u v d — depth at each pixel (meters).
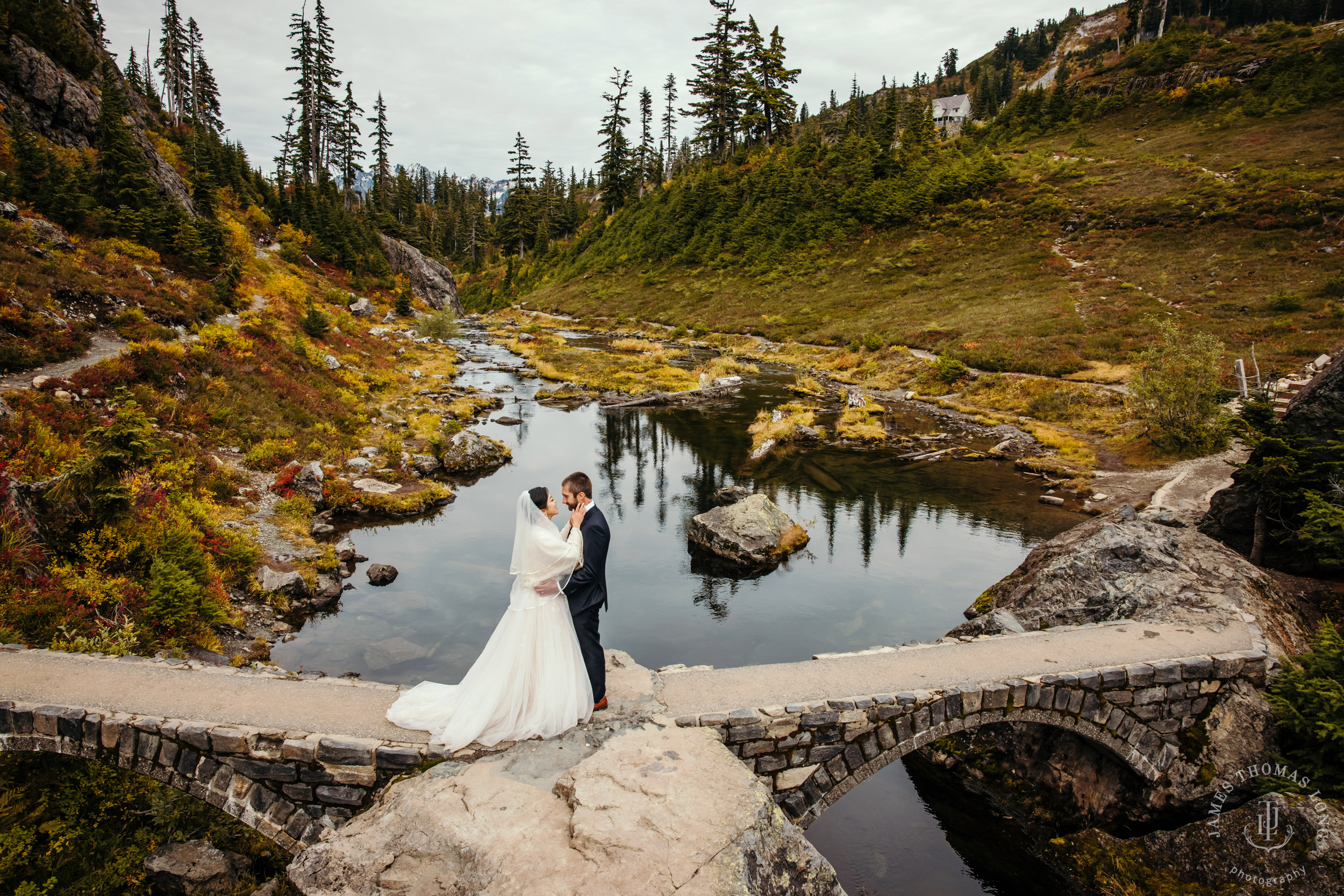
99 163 35.12
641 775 5.40
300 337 33.12
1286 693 7.82
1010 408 33.94
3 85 37.47
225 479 17.02
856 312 61.41
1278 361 29.33
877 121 96.75
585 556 6.25
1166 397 24.58
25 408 14.42
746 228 84.69
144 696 6.76
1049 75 175.88
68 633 9.10
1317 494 10.62
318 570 14.62
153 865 6.84
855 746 7.01
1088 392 32.28
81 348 19.62
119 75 55.19
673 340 65.88
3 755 7.23
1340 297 36.62
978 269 62.00
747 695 7.16
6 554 9.75
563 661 6.12
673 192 98.19
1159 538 11.06
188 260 34.06
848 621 14.05
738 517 17.97
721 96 99.12
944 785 9.80
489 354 54.72
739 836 4.74
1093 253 57.81
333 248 63.78
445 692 6.71
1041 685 7.59
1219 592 9.84
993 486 22.88
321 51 73.75
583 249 107.38
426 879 4.53
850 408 35.16
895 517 20.14
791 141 104.69
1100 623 9.64
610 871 4.38
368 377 34.28
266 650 11.50
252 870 7.12
